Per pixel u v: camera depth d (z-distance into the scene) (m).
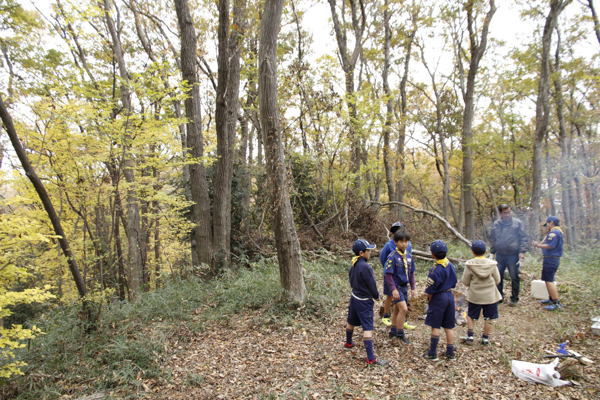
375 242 10.34
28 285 7.91
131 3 11.42
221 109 8.88
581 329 4.39
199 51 12.55
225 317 5.72
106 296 5.66
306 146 11.03
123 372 3.93
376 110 10.80
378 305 5.95
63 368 4.27
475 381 3.41
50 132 5.54
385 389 3.38
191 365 4.19
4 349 4.25
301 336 4.85
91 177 5.76
